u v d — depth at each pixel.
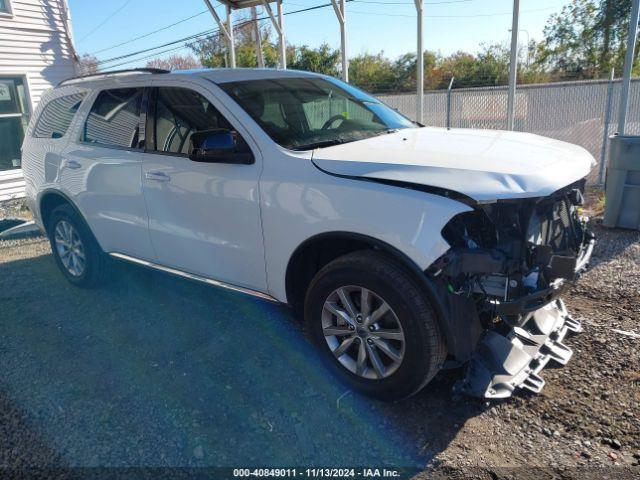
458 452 2.69
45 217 5.32
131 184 4.15
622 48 28.17
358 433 2.86
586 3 29.52
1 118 10.72
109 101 4.52
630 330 3.76
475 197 2.64
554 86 10.27
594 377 3.23
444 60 38.94
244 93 3.72
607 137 8.57
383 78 39.75
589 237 3.61
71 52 11.69
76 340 4.05
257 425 2.94
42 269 5.96
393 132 3.91
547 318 3.62
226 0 10.88
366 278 2.90
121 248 4.50
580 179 3.35
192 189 3.70
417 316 2.75
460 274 2.75
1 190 10.66
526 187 2.68
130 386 3.37
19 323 4.43
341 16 9.61
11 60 10.66
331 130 3.75
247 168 3.39
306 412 3.04
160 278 5.22
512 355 3.21
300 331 4.00
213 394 3.24
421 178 2.79
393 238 2.77
